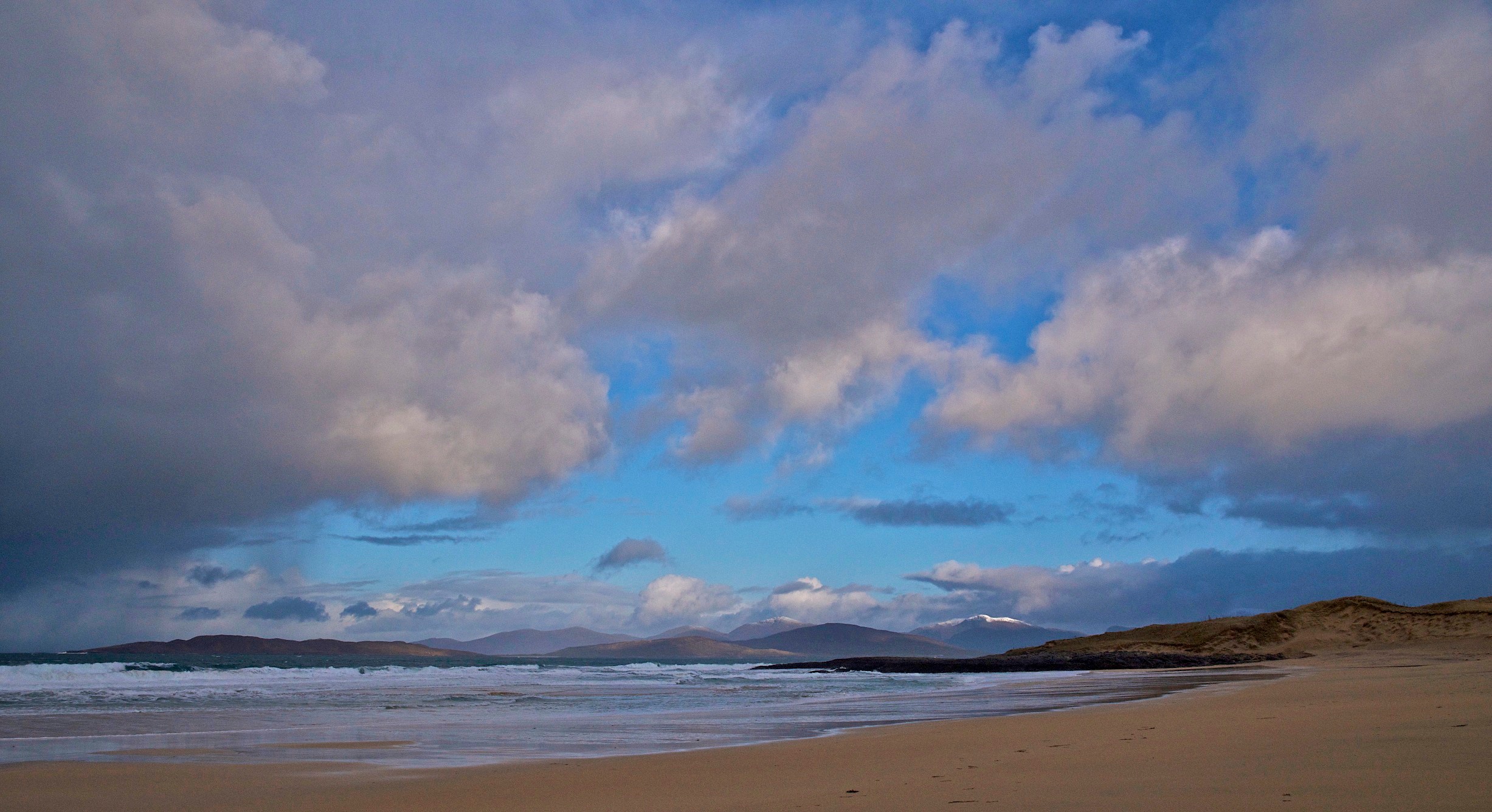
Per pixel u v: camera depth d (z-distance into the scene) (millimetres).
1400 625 74375
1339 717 15367
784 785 10836
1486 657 51406
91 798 11570
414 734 20594
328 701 33125
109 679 47688
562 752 16547
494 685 48094
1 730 21859
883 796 9344
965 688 40969
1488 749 9914
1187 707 21781
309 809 10422
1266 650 74250
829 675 68062
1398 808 6684
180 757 16375
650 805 9664
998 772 10820
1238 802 7414
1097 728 16922
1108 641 89812
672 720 24109
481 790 11523
